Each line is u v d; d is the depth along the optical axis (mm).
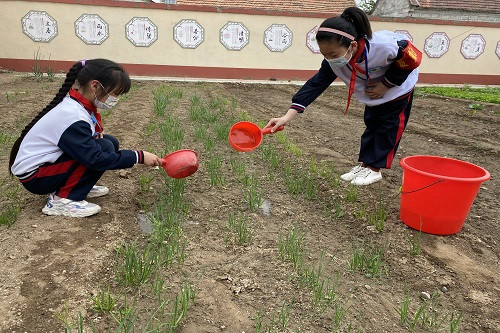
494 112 9398
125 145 5152
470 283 2691
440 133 7172
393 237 3207
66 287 2295
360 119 8367
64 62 13531
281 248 2859
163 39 14070
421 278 2721
